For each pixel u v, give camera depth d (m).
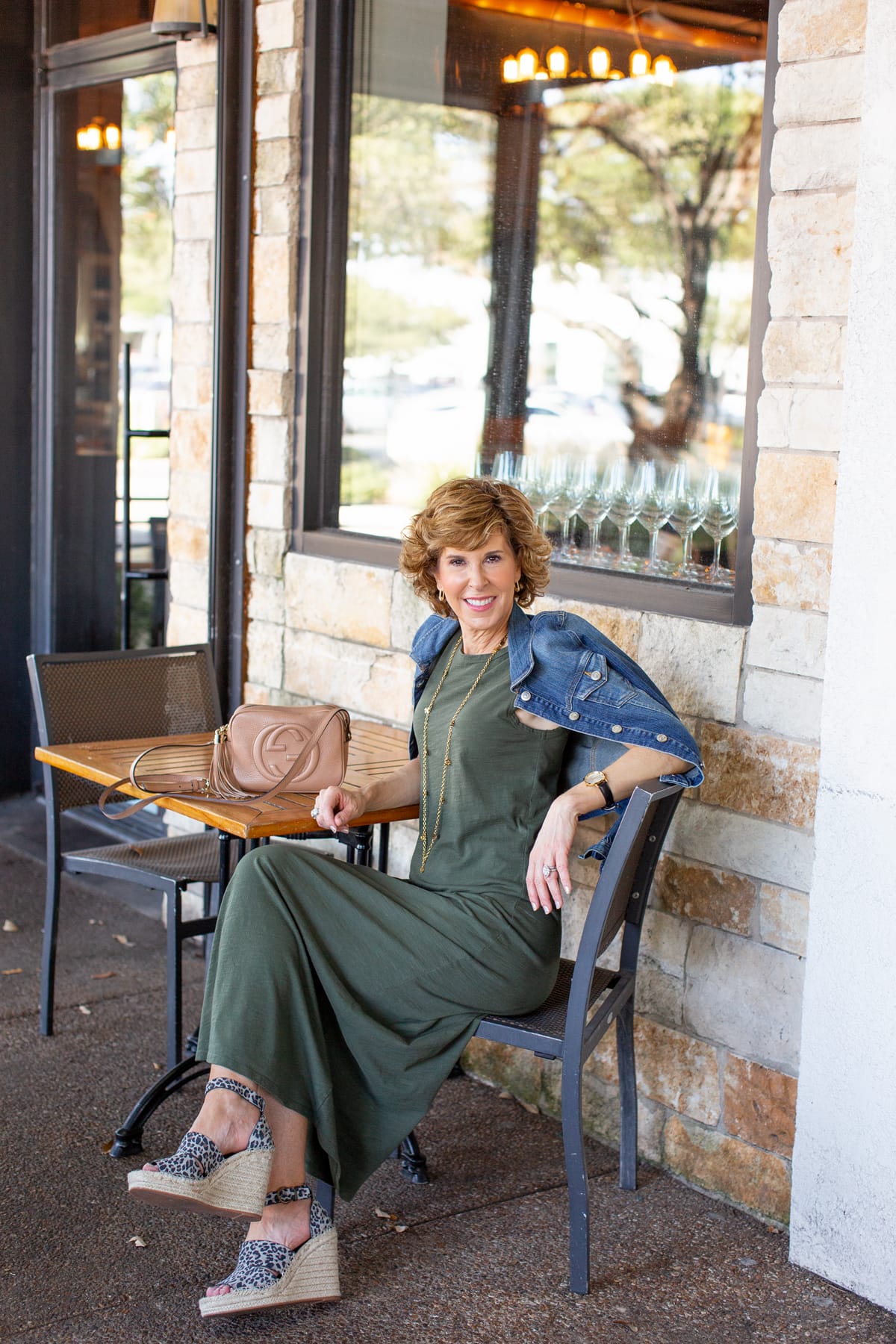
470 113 3.65
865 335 2.41
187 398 4.20
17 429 5.27
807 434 2.61
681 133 3.17
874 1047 2.47
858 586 2.44
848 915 2.50
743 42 3.03
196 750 3.17
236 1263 2.54
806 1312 2.47
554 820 2.46
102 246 4.86
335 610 3.79
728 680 2.79
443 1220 2.72
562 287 3.47
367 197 3.88
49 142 5.03
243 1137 2.30
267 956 2.38
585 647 2.63
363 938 2.48
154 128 4.57
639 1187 2.90
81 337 5.01
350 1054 2.50
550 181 3.49
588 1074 3.12
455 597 2.67
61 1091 3.19
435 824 2.68
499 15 3.56
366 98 3.84
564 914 3.20
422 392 3.80
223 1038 2.31
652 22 3.23
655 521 3.17
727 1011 2.84
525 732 2.62
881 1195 2.48
